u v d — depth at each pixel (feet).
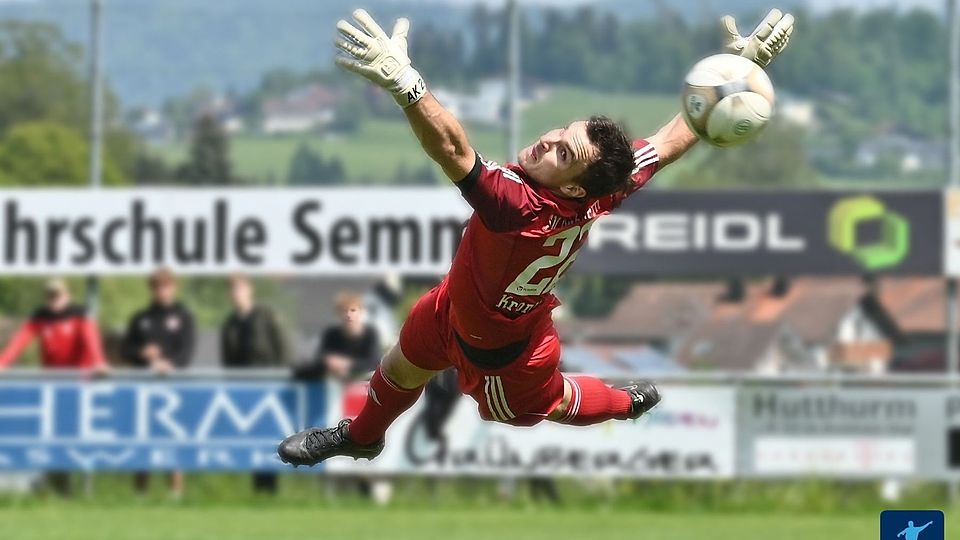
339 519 65.62
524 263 29.89
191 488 72.59
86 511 68.03
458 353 32.14
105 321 91.30
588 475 70.44
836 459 70.18
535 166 29.45
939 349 98.84
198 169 91.30
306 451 35.14
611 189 29.76
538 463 70.54
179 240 77.46
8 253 77.66
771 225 76.54
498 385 32.30
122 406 70.74
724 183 93.81
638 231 76.79
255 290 90.43
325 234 77.05
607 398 34.78
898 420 70.08
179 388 70.79
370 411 34.55
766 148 93.35
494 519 66.18
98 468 70.69
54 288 73.05
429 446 70.85
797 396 70.18
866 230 76.38
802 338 105.50
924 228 76.13
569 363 79.46
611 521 65.77
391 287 78.07
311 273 77.10
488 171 28.89
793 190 76.43
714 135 30.83
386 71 27.61
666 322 97.60
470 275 30.35
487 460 70.74
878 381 69.97
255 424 70.54
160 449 70.69
